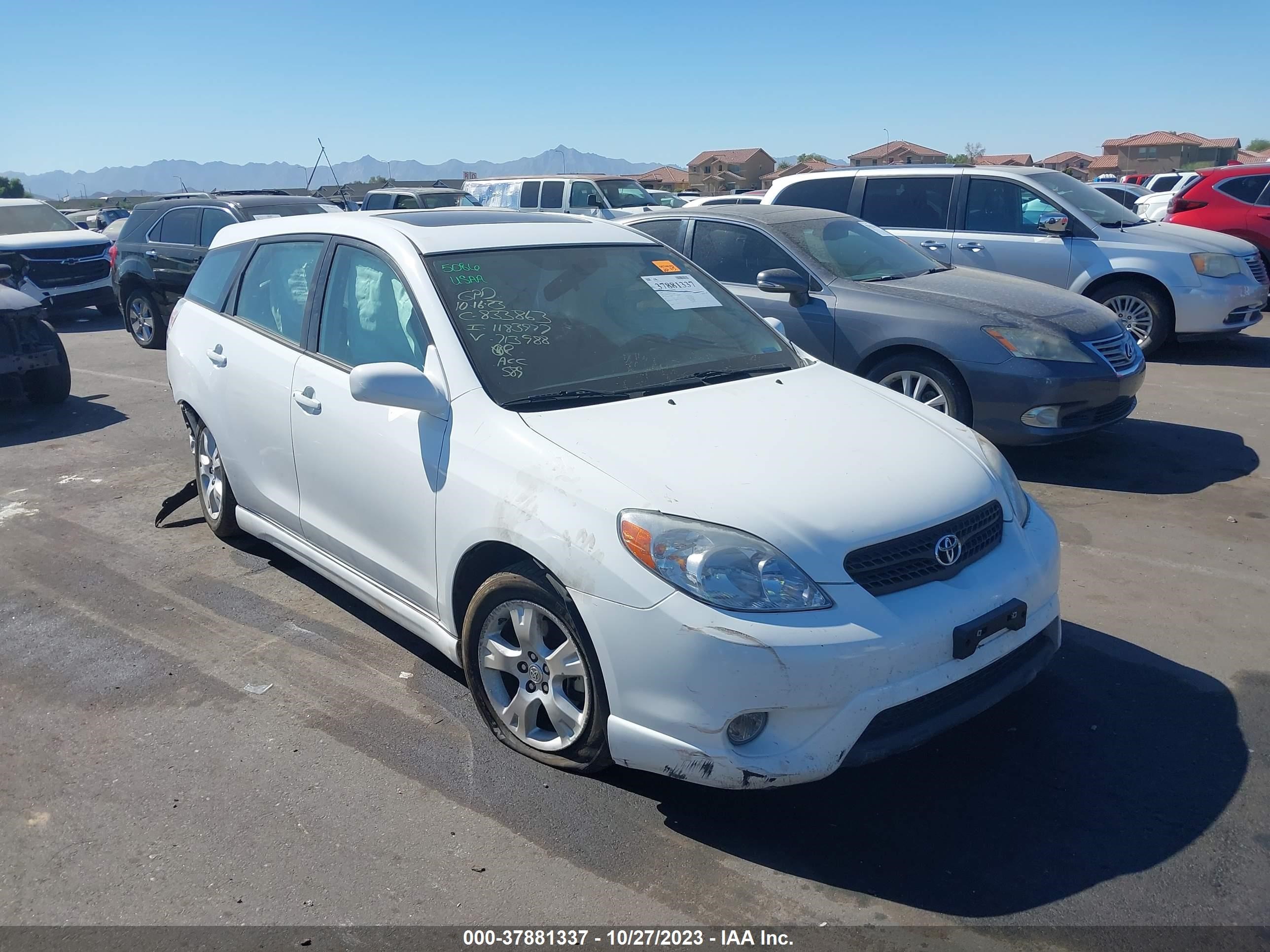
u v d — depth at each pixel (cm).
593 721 300
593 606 286
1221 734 341
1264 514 549
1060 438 605
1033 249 965
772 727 273
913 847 289
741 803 310
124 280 1238
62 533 562
